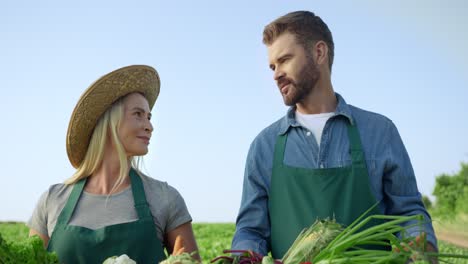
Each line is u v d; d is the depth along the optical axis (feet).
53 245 8.84
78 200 9.23
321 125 9.77
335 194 9.14
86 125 9.57
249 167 10.00
